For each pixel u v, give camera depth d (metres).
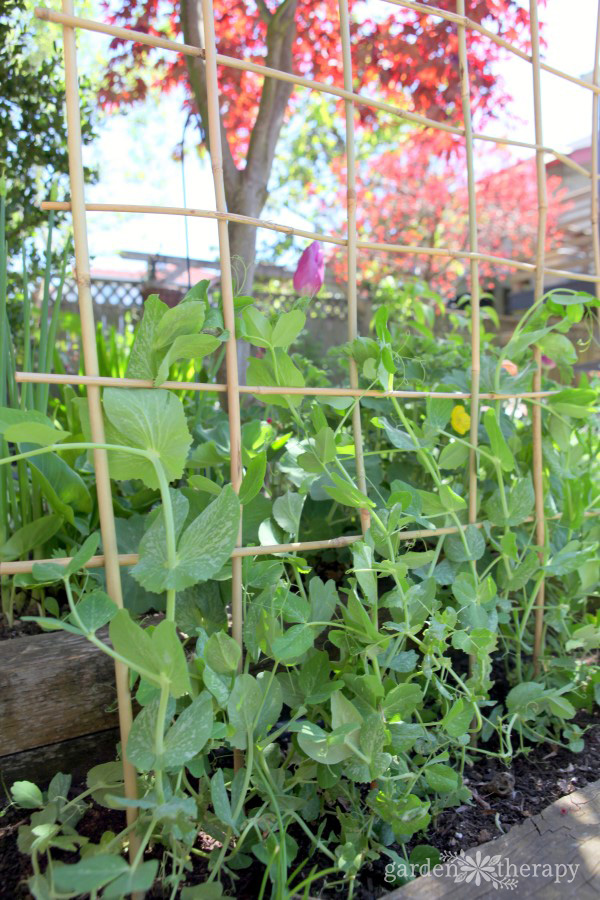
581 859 0.76
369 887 0.78
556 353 1.17
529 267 1.15
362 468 0.96
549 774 1.01
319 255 1.05
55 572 0.68
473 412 1.08
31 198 1.71
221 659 0.76
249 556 0.86
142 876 0.54
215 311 0.81
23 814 0.86
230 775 0.85
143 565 0.69
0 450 1.02
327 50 1.92
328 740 0.73
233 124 2.27
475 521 1.09
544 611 1.28
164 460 0.73
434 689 1.07
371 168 5.77
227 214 0.79
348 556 1.36
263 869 0.81
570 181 6.90
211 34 0.77
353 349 0.94
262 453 0.80
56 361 1.35
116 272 7.04
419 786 0.91
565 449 1.23
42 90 1.67
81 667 0.89
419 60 1.85
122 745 0.74
